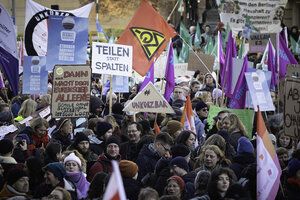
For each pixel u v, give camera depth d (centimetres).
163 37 2255
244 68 2048
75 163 1341
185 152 1350
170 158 1356
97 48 1967
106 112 2319
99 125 1612
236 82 2127
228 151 1512
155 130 1766
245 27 2897
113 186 685
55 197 1106
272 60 2530
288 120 1366
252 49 2889
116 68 1983
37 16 2477
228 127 1633
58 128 1819
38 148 1667
